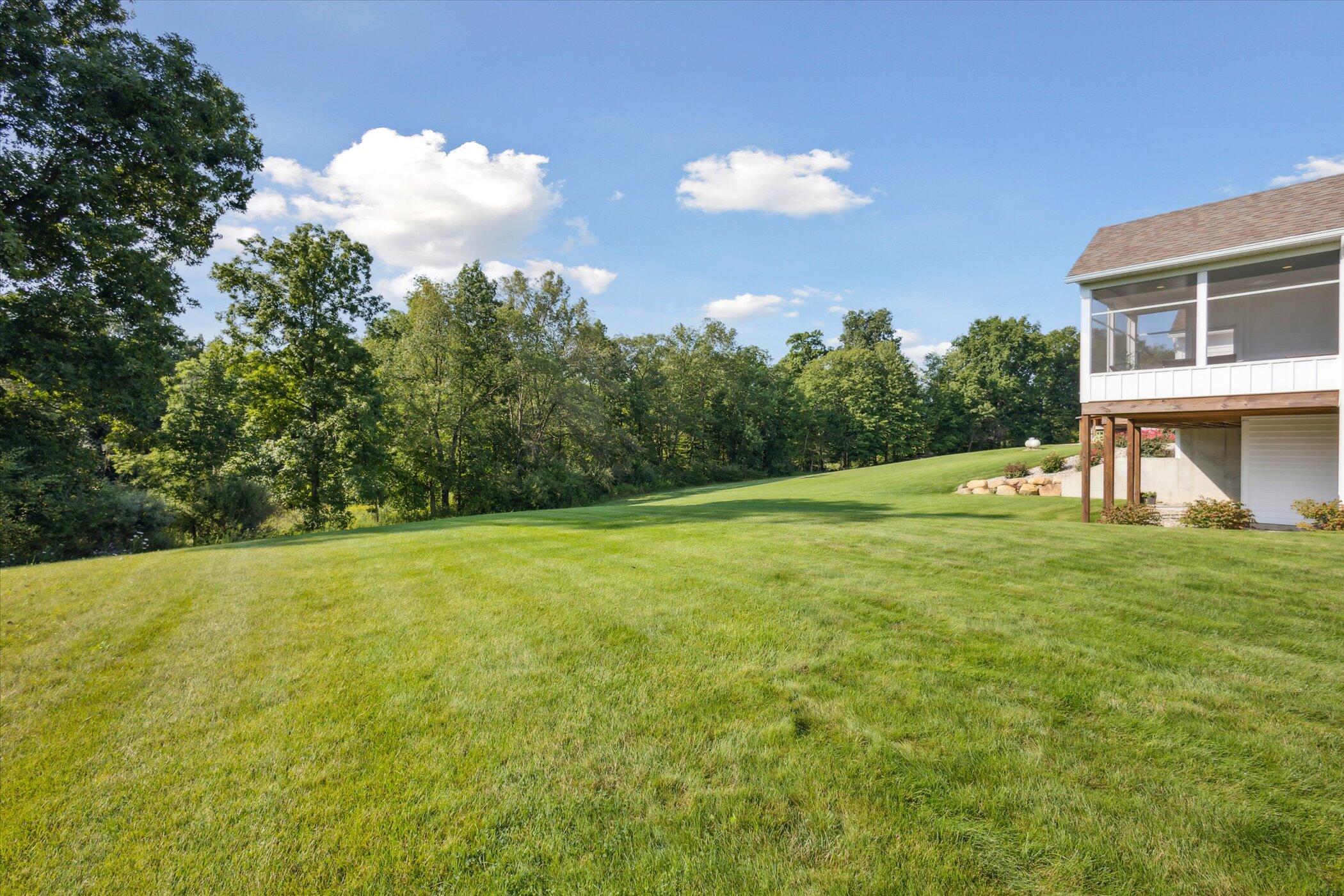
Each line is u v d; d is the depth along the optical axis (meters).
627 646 4.44
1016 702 3.37
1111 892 2.04
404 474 29.55
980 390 57.97
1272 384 11.27
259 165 17.30
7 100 12.73
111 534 21.06
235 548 10.29
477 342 31.94
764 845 2.35
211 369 25.38
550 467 35.50
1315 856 2.16
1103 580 5.71
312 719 3.54
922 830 2.38
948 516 11.77
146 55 14.64
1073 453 23.59
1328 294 12.01
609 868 2.27
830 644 4.29
